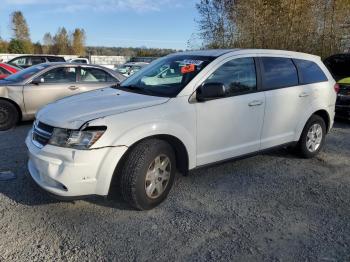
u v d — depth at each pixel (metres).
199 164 4.22
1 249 3.08
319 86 5.57
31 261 2.93
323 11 16.33
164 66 4.70
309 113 5.42
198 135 4.11
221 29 17.81
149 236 3.34
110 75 8.70
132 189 3.59
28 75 7.88
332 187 4.60
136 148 3.63
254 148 4.78
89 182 3.41
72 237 3.29
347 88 8.35
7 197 4.04
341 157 5.84
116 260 2.98
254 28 16.69
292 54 5.37
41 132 3.66
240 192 4.37
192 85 4.08
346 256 3.10
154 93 4.17
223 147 4.41
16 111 7.60
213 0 17.56
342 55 9.88
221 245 3.22
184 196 4.21
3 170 4.86
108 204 3.94
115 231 3.41
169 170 3.94
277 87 4.95
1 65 11.46
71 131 3.40
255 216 3.77
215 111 4.20
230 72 4.44
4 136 6.88
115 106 3.75
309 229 3.53
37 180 3.62
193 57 4.61
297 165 5.39
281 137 5.12
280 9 16.30
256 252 3.13
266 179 4.81
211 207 3.95
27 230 3.39
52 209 3.80
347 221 3.71
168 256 3.05
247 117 4.55
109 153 3.43
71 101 4.07
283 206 4.02
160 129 3.72
